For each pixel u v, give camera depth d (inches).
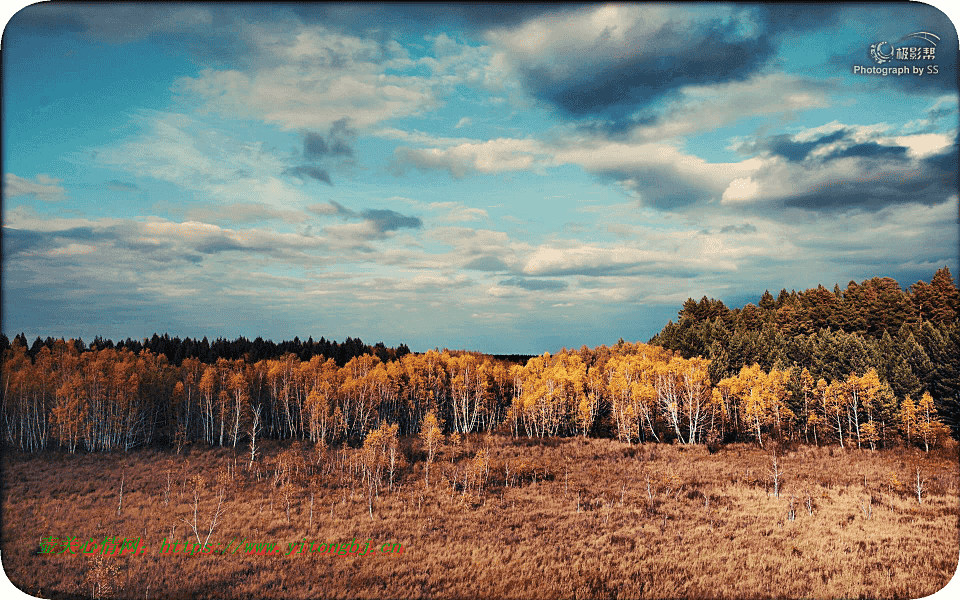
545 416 3479.3
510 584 1286.9
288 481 2219.5
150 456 2758.4
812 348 3560.5
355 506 1971.0
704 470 2353.6
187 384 3572.8
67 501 1963.6
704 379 3157.0
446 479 2304.4
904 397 2822.3
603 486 2186.3
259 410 3548.2
